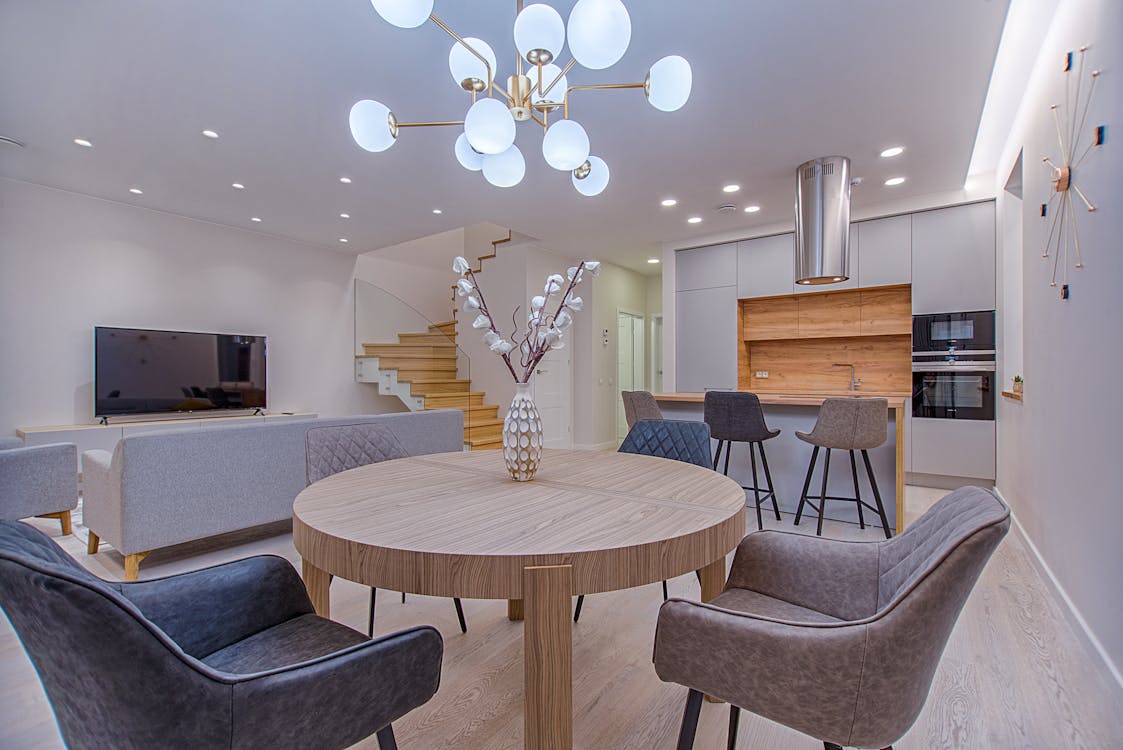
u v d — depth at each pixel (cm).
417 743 144
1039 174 271
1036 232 277
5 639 202
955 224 447
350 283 674
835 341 544
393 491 149
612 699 166
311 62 263
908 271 466
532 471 164
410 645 95
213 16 229
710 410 352
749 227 550
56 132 336
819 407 372
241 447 291
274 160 378
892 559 126
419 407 614
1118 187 167
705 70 269
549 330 165
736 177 412
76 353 460
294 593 130
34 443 413
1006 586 250
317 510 129
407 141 347
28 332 437
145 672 72
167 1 219
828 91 289
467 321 716
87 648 70
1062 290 226
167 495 264
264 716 79
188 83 281
